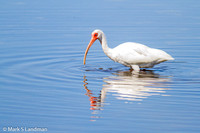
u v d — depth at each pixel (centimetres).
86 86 1468
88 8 2959
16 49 2031
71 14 2770
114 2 3186
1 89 1442
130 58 1664
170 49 2041
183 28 2414
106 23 2533
